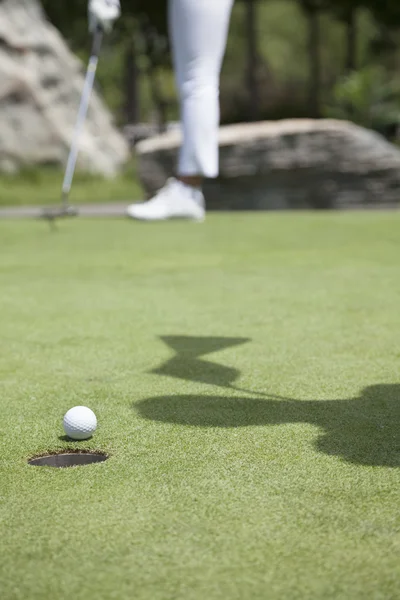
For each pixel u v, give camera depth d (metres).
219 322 5.51
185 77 11.52
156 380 4.07
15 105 22.23
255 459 2.91
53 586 2.01
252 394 3.80
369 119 34.06
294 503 2.51
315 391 3.84
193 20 11.07
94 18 11.03
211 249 9.47
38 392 3.88
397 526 2.33
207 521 2.38
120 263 8.39
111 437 3.19
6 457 2.99
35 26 23.66
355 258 8.61
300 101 53.91
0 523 2.39
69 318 5.70
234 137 16.06
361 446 3.05
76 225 12.30
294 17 58.69
